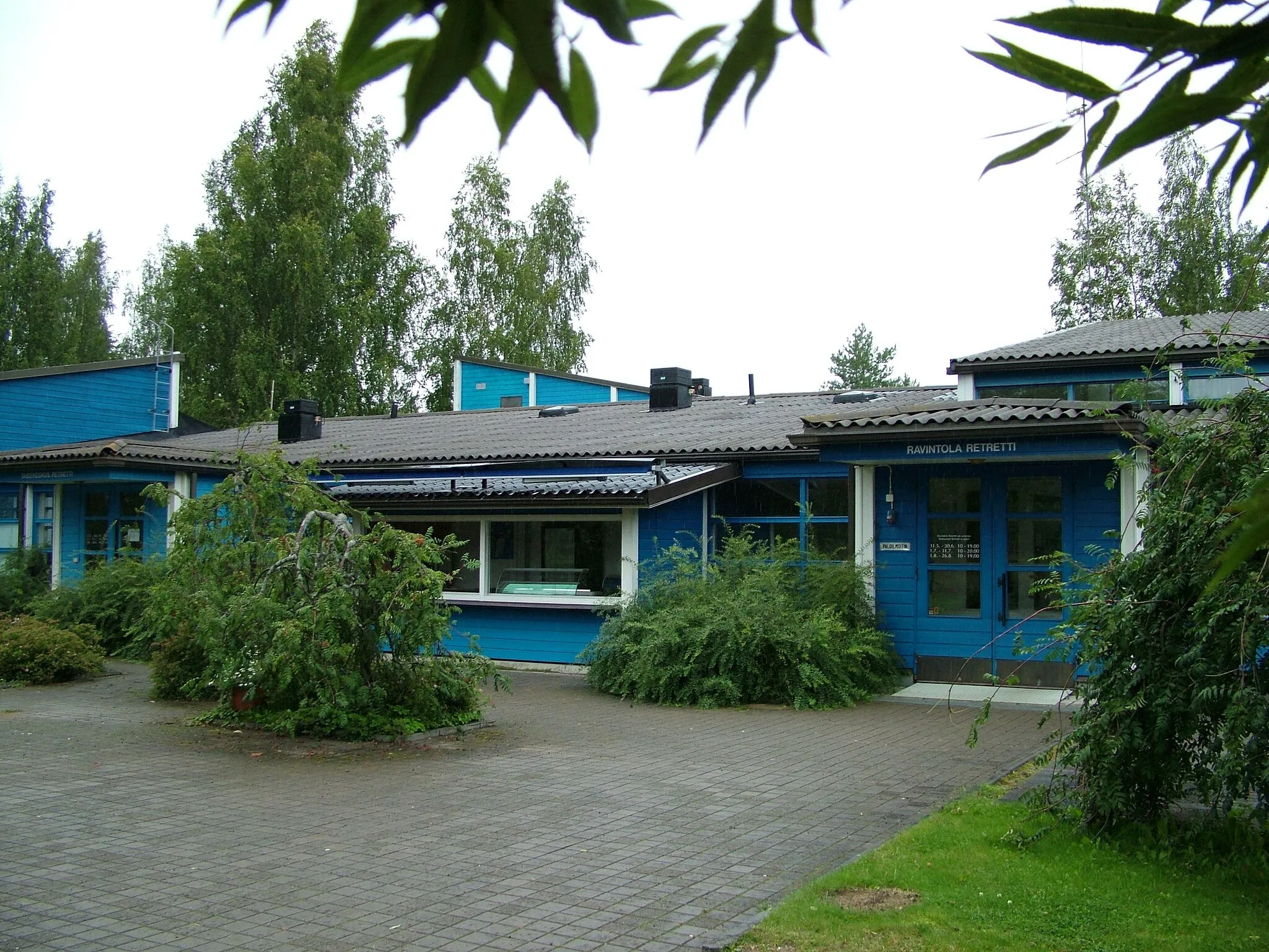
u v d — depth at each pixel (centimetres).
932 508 1332
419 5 122
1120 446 1160
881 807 754
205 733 1042
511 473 1808
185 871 606
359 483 1819
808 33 121
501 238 4712
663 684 1241
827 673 1233
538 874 600
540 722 1120
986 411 1239
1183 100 133
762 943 486
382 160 4141
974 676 1302
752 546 1468
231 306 3706
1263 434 618
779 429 1711
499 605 1602
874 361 5581
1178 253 3709
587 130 121
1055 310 3947
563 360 4806
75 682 1420
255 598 1022
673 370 2150
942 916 509
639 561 1533
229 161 3931
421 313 4538
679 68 125
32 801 771
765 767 889
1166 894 541
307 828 698
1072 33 128
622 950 488
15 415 2420
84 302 5203
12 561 2014
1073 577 754
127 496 2012
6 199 4691
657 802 769
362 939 503
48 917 534
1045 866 590
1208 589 133
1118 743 612
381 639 1045
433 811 743
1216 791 591
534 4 112
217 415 3662
